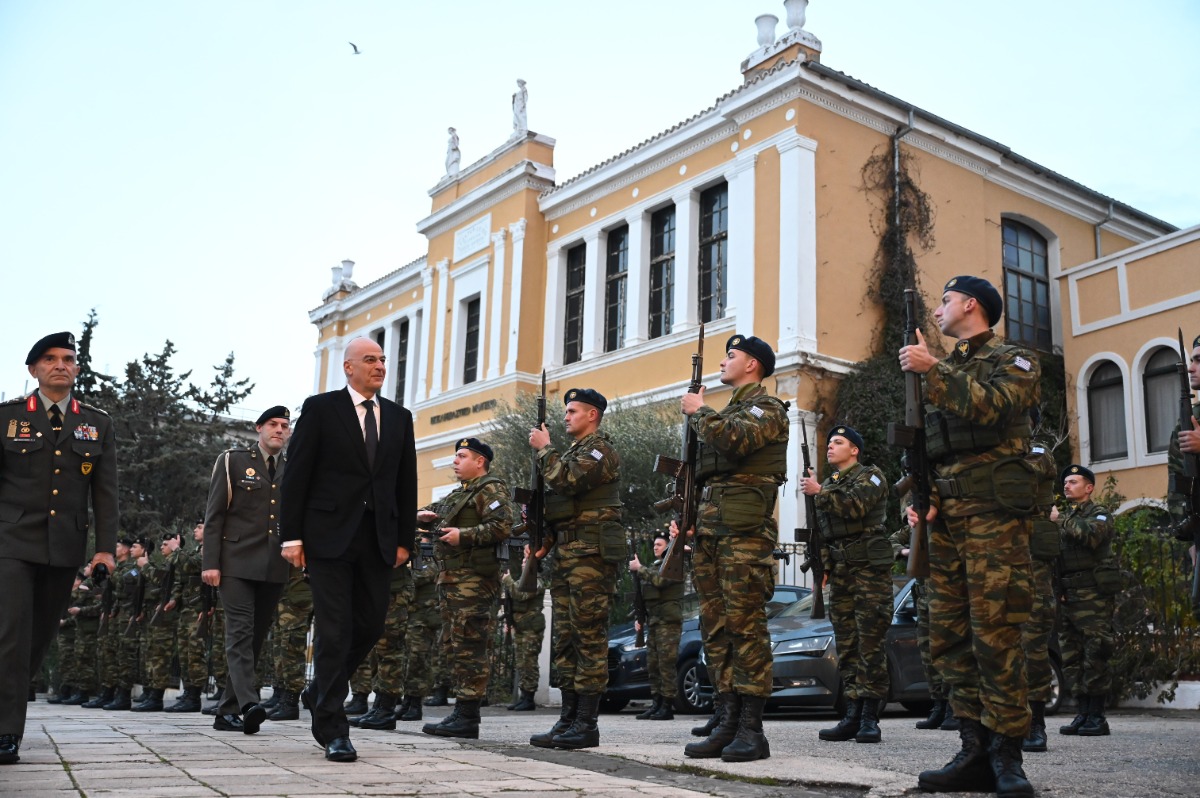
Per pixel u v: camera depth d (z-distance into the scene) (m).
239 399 41.47
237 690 7.87
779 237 20.95
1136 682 12.09
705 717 11.35
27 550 5.78
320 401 6.10
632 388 24.22
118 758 5.69
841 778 5.14
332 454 6.02
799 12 22.22
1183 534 6.36
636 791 4.64
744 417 6.00
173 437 38.91
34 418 5.98
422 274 32.91
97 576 6.14
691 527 6.40
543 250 28.14
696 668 11.84
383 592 6.13
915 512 5.09
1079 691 8.55
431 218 31.73
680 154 24.11
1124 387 22.19
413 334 33.72
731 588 6.02
